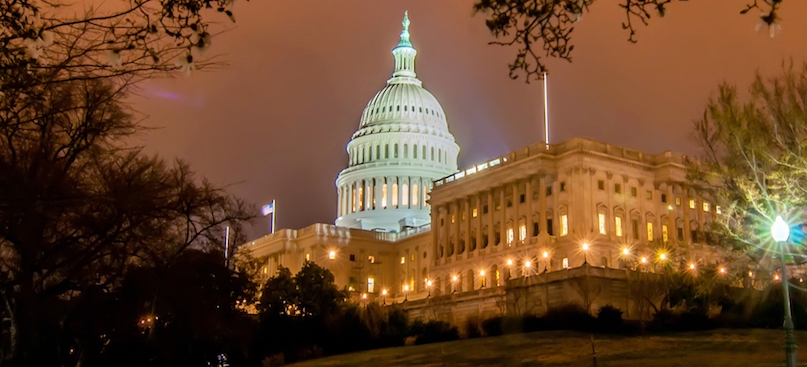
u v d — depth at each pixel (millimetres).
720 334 59531
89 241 37969
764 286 64875
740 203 54562
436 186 129875
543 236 106625
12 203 28484
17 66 14367
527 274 106562
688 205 110875
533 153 111188
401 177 168250
